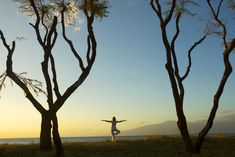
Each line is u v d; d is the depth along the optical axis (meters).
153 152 23.03
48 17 25.75
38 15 23.59
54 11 25.53
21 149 23.64
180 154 22.16
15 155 20.80
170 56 23.70
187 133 23.31
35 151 22.88
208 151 23.61
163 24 23.88
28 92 23.98
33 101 24.08
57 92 21.80
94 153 22.52
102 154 21.98
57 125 20.95
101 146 25.75
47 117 24.06
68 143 28.31
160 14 23.95
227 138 31.72
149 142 28.59
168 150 24.05
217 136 33.66
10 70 23.81
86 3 24.08
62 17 24.08
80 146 25.62
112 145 26.45
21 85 23.80
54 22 23.06
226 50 23.08
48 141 23.86
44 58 22.30
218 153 22.45
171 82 23.72
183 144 27.03
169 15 23.83
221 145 27.06
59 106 21.52
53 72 22.03
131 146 26.00
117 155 21.41
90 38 23.31
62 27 23.81
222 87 23.05
